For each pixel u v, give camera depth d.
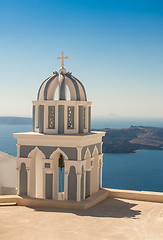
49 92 13.52
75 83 13.66
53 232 8.88
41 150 13.09
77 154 12.50
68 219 10.38
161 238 8.56
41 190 15.36
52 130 13.27
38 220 10.18
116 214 11.30
